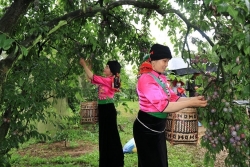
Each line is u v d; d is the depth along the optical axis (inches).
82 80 196.1
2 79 96.9
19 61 112.2
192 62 117.6
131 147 221.0
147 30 172.7
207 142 97.6
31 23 129.6
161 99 91.9
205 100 92.7
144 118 98.7
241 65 68.6
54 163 201.8
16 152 228.5
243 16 60.3
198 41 115.3
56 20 115.8
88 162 199.5
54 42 142.1
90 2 142.8
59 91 125.7
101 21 164.1
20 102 106.6
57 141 257.1
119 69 168.2
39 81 111.8
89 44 151.6
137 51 176.4
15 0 101.2
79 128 299.6
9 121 113.0
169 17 159.2
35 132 117.6
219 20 92.5
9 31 99.1
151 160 99.2
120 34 164.4
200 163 197.5
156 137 99.3
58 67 121.0
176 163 195.5
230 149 93.5
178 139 96.0
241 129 88.7
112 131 170.1
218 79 98.2
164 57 94.1
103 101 166.9
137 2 129.3
